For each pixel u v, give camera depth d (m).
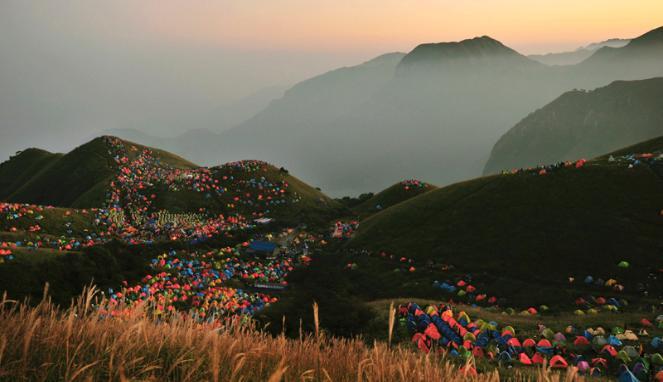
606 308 59.47
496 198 104.69
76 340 5.30
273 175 175.50
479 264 84.81
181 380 5.12
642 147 122.94
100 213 133.62
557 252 80.81
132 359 5.22
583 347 34.38
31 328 4.97
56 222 120.94
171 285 74.50
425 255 94.25
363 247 107.75
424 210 114.25
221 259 106.19
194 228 131.00
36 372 4.57
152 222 136.25
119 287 67.12
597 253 77.38
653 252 74.25
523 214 95.25
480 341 33.97
